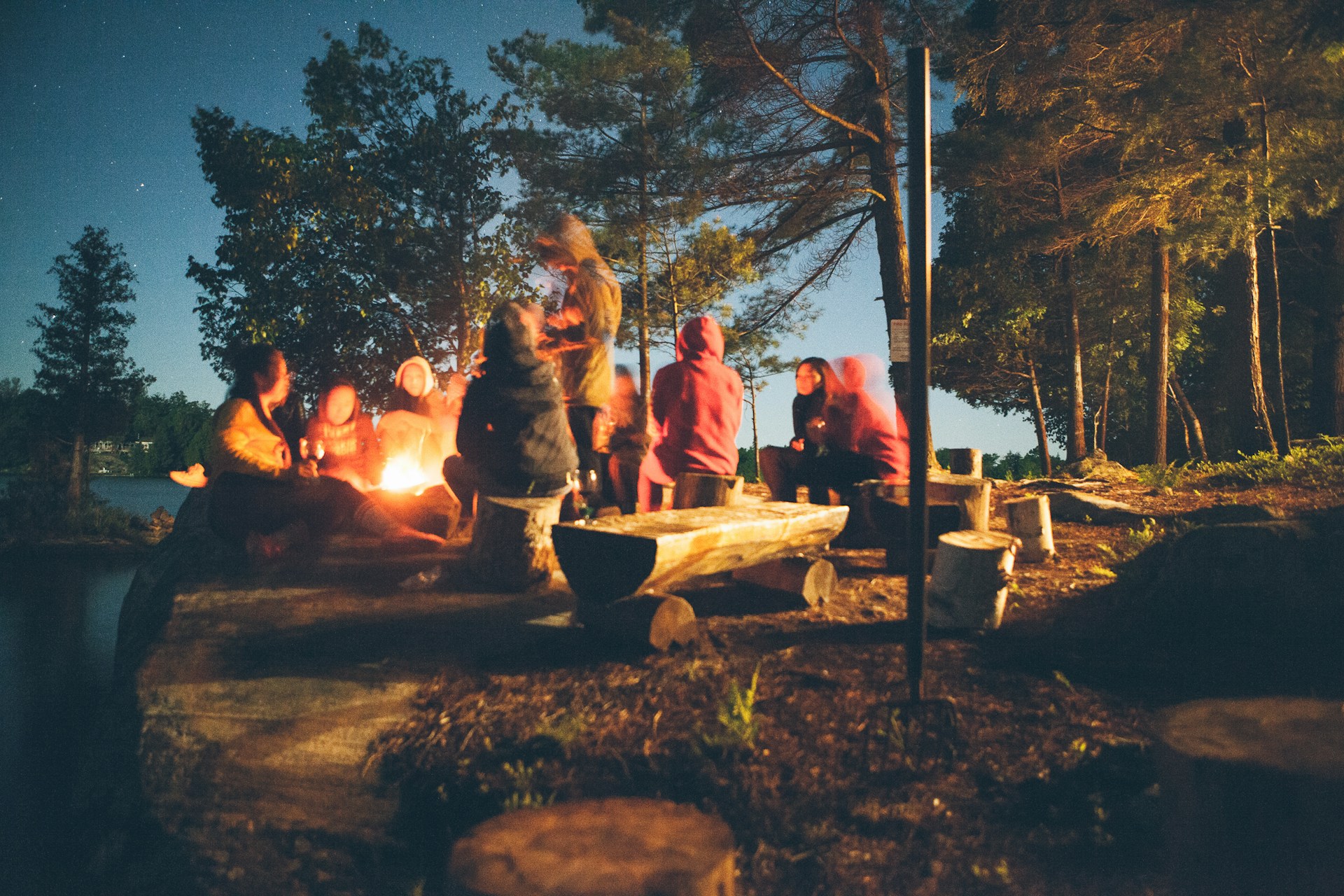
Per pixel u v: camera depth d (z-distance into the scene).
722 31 14.62
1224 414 26.86
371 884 3.07
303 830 3.28
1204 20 12.62
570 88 16.59
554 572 4.97
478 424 5.25
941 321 25.84
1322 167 11.48
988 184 16.09
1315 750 2.31
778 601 4.85
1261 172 11.76
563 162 16.91
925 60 3.28
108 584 19.98
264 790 3.44
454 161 20.81
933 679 3.79
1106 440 34.75
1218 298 26.59
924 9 15.16
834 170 15.12
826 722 3.48
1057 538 6.92
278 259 19.95
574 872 1.77
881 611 4.74
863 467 6.65
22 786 5.98
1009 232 19.75
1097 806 2.97
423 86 21.19
